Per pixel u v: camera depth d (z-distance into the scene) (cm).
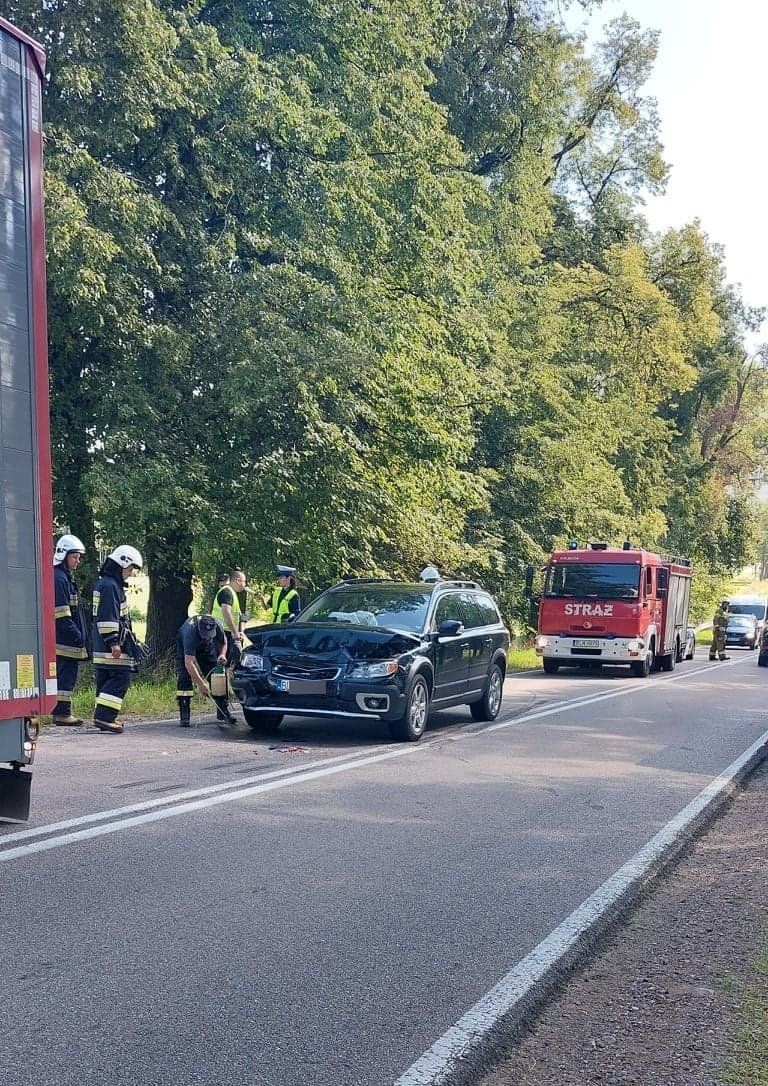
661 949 581
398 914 613
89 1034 435
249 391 1795
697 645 5575
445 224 2270
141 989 485
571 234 4341
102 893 628
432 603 1371
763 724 1605
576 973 541
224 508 1864
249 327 1833
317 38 2070
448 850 764
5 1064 406
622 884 691
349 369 1869
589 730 1461
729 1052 440
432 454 2206
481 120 3381
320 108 1988
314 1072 409
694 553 5844
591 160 4409
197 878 666
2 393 668
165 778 973
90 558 1891
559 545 3534
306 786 962
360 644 1238
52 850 716
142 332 1747
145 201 1702
